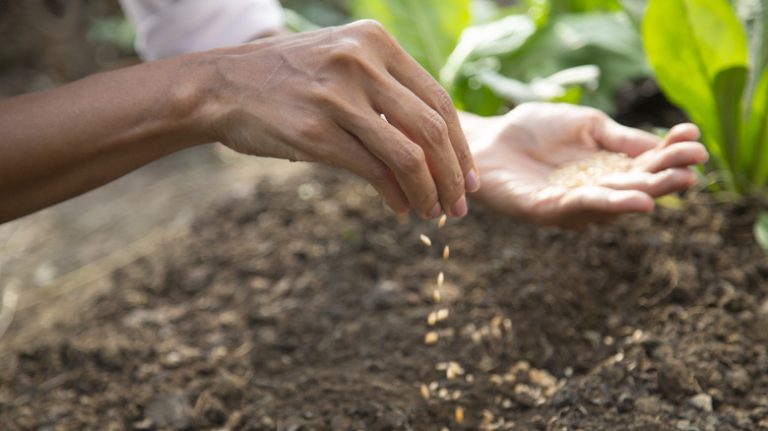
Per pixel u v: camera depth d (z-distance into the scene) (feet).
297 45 2.28
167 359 3.17
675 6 3.12
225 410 2.94
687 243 3.28
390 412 2.84
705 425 2.69
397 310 3.24
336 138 2.27
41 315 3.65
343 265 3.47
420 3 3.92
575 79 3.59
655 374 2.84
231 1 3.17
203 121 2.32
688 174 2.64
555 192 2.73
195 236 3.90
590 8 4.25
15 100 2.38
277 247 3.62
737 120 3.26
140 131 2.34
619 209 2.60
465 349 3.05
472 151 2.92
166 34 3.20
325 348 3.14
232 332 3.26
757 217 3.36
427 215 2.39
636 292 3.16
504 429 2.77
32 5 6.19
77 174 2.39
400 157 2.24
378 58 2.29
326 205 3.89
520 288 3.20
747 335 2.93
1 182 2.36
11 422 2.97
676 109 4.26
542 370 2.97
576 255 3.33
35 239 4.48
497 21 4.40
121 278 3.71
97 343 3.26
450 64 3.84
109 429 2.91
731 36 3.14
